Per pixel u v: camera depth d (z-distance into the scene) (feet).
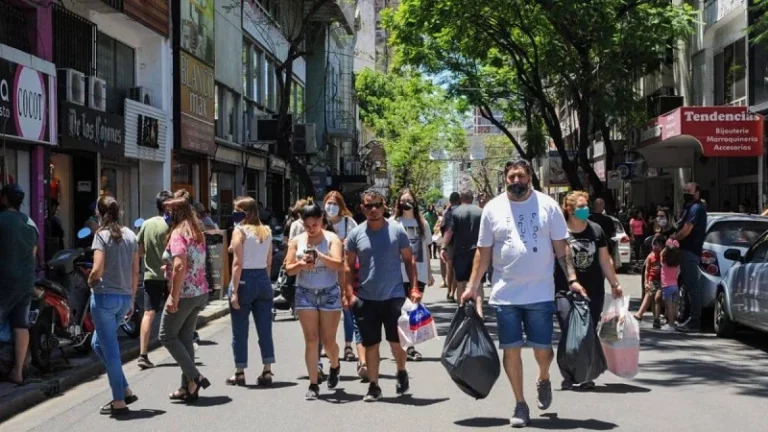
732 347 39.78
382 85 213.25
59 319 34.53
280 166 126.31
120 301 27.40
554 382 31.19
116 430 25.13
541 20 82.64
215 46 90.27
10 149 51.44
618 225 91.35
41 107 52.75
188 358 28.71
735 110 81.51
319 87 151.84
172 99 77.46
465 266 43.83
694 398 28.35
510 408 27.02
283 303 49.32
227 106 96.32
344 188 177.06
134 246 27.91
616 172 102.63
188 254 28.48
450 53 108.68
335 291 29.14
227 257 62.69
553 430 24.03
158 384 32.40
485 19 84.74
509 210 24.38
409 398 28.78
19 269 30.27
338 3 133.90
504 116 145.48
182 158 84.33
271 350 31.55
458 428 24.49
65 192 63.52
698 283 45.03
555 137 94.63
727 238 46.09
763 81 80.64
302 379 32.68
